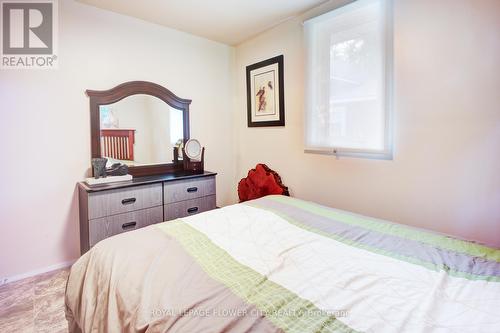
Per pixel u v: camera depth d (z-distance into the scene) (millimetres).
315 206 1856
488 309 814
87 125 2441
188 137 3096
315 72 2414
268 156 3090
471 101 1629
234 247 1247
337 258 1146
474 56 1604
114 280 1010
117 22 2551
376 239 1339
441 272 1019
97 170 2324
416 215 1914
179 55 2994
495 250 1211
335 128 2307
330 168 2447
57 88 2281
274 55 2920
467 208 1683
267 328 741
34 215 2236
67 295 1277
